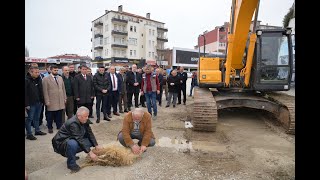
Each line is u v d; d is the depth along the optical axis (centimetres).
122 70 936
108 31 5262
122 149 455
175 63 4206
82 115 413
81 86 753
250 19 629
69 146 405
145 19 5772
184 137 622
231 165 444
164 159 466
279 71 739
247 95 809
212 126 646
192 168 428
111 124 752
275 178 395
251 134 652
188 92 1806
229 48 707
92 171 411
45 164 452
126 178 388
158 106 1115
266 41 735
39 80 630
